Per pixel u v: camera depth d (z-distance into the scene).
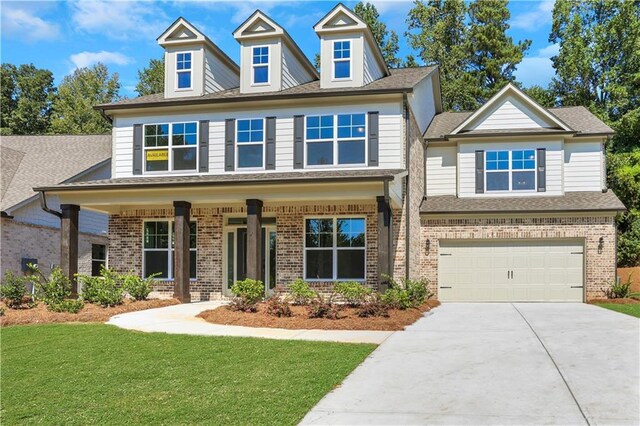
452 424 6.17
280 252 18.41
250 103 18.33
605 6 37.94
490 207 20.22
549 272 19.84
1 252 20.66
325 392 7.39
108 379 8.26
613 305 17.56
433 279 20.34
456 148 22.30
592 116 23.03
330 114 17.80
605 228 19.45
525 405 6.74
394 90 17.06
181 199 16.94
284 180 15.59
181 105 18.67
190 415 6.59
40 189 17.22
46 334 11.85
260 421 6.33
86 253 25.56
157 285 19.36
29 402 7.30
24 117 49.44
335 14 18.22
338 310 13.80
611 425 6.04
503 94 21.77
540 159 21.17
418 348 10.05
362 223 18.00
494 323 13.22
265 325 12.72
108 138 28.38
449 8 42.16
